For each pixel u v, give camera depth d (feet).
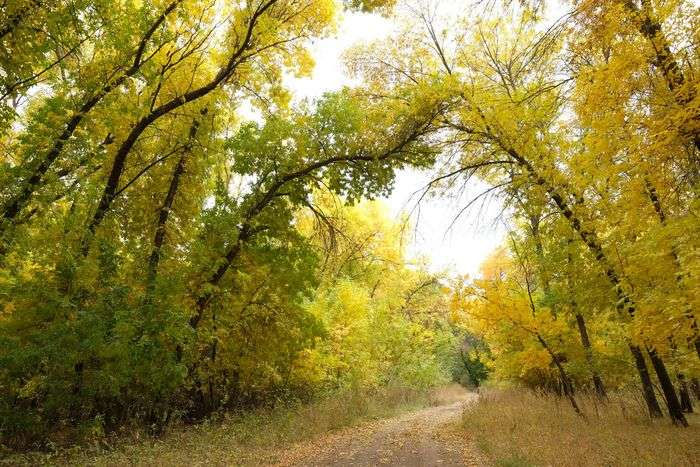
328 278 74.74
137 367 34.24
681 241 22.54
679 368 33.99
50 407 31.35
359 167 48.88
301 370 61.46
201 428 40.11
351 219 87.04
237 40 42.24
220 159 46.80
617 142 23.86
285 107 48.75
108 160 40.40
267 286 50.90
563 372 43.65
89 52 40.14
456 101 41.88
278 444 34.88
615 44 22.74
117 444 32.86
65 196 34.60
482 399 63.10
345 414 49.29
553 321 44.45
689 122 19.84
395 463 27.78
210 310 48.26
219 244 46.73
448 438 36.83
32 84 28.50
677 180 23.34
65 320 30.53
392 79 47.29
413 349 108.68
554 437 31.86
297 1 44.91
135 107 34.06
